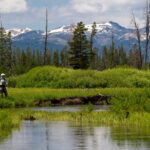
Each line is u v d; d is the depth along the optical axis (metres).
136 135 17.72
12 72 143.88
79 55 128.62
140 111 25.78
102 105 39.19
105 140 16.45
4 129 20.42
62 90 51.19
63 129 20.20
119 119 23.12
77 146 15.15
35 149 14.59
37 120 24.73
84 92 44.28
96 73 66.00
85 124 22.28
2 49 146.88
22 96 40.44
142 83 63.31
